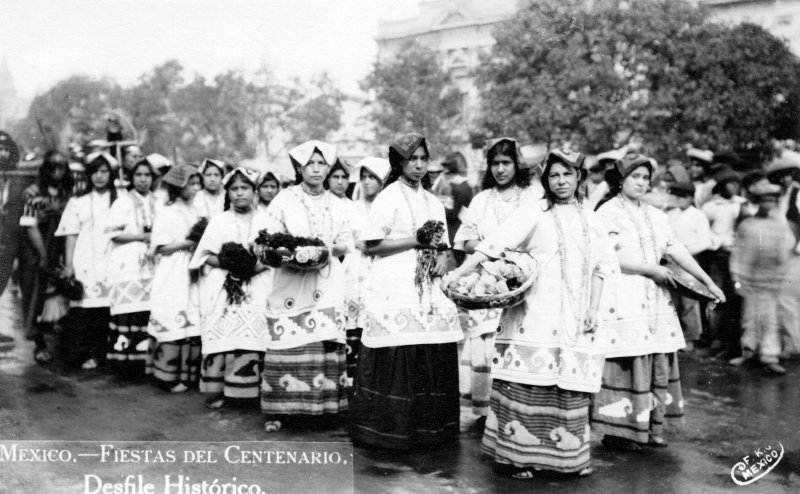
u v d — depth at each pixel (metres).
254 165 9.40
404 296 5.11
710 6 10.23
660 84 10.30
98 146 8.53
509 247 4.57
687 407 6.27
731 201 8.42
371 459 4.97
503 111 11.27
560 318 4.52
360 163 7.18
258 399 6.39
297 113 16.53
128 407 6.24
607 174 5.55
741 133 9.92
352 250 5.69
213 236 6.26
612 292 4.96
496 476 4.67
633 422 5.06
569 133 10.95
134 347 7.32
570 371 4.43
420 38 14.08
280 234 5.24
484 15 13.50
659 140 10.37
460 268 4.62
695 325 6.93
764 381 7.18
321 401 5.51
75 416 5.94
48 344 8.32
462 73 13.84
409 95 13.91
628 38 10.31
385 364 5.07
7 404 6.25
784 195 7.86
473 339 5.80
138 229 7.39
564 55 10.72
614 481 4.59
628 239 5.23
